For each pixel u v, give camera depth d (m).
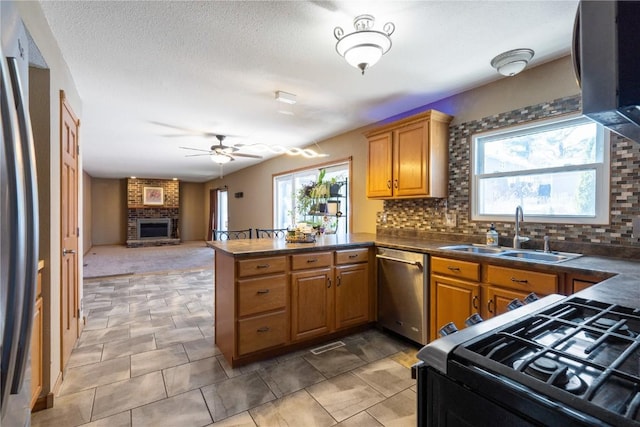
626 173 2.09
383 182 3.41
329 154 4.84
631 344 0.71
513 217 2.71
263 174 6.91
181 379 2.17
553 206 2.49
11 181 0.74
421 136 3.03
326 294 2.74
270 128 4.29
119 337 2.86
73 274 2.59
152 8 1.77
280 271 2.50
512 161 2.74
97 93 3.00
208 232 11.02
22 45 0.88
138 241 9.82
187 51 2.25
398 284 2.81
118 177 10.05
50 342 1.87
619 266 1.80
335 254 2.80
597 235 2.21
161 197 10.45
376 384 2.12
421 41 2.13
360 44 1.86
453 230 3.09
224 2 1.73
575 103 2.31
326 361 2.43
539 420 0.55
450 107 3.14
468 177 2.98
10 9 0.80
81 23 1.89
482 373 0.63
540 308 0.98
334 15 1.84
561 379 0.60
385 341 2.79
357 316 2.93
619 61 0.51
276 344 2.48
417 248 2.64
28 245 0.83
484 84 2.85
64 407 1.86
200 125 4.12
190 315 3.45
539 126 2.53
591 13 0.53
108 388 2.06
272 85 2.85
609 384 0.58
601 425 0.48
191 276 5.39
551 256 2.28
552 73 2.43
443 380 0.70
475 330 0.80
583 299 1.06
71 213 2.51
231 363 2.35
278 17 1.86
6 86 0.73
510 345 0.74
